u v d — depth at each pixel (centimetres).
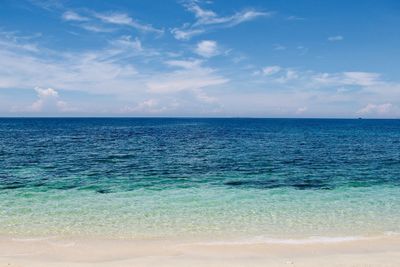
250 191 2158
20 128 11238
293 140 6500
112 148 4784
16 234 1320
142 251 1138
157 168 3064
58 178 2556
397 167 3148
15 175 2658
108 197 1975
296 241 1234
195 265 1004
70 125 14662
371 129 12306
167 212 1650
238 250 1143
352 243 1212
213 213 1636
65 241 1241
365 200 1934
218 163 3381
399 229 1391
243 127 13788
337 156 3953
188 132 9438
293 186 2322
